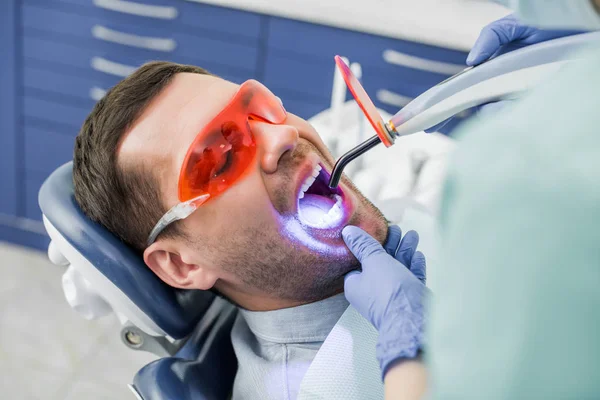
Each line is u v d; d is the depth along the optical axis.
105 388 2.09
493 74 0.88
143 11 2.28
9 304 2.38
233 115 0.97
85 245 0.97
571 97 0.47
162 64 1.08
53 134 2.51
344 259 1.01
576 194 0.44
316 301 1.05
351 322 0.97
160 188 0.99
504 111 0.52
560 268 0.43
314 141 1.09
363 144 0.96
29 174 2.59
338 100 1.55
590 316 0.43
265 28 2.23
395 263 0.88
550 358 0.43
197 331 1.13
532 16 0.69
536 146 0.46
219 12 2.24
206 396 1.03
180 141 0.98
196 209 0.98
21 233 2.66
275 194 0.99
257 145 0.99
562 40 0.86
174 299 1.05
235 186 0.98
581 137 0.45
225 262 1.02
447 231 0.51
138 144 0.99
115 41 2.34
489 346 0.46
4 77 2.46
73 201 1.03
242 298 1.08
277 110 1.03
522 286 0.44
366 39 2.17
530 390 0.44
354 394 0.92
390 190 1.49
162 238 1.02
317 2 2.16
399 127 0.92
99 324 2.31
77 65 2.40
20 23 2.36
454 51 2.10
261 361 1.04
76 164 1.04
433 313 0.52
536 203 0.45
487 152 0.49
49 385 2.08
